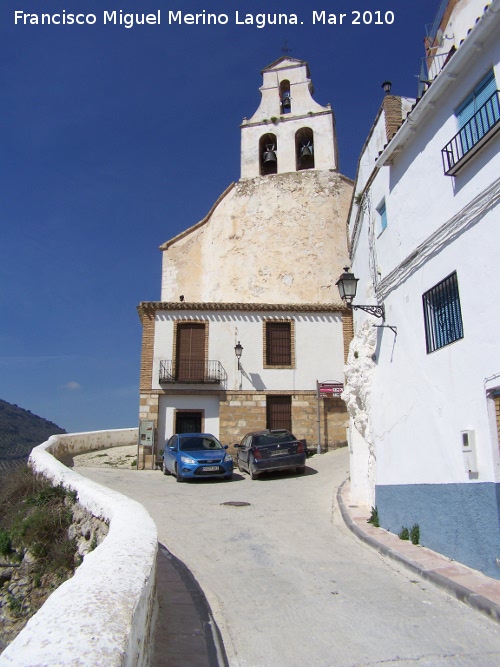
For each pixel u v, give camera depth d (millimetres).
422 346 8031
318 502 12273
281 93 32125
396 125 9734
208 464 16062
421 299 8086
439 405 7473
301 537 9055
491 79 6664
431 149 7969
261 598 5996
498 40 6473
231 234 28547
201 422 20547
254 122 30781
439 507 7402
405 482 8484
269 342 21531
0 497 14430
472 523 6574
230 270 28000
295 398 20969
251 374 20953
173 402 20562
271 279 27359
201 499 13070
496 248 6234
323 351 21516
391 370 9219
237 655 4492
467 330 6793
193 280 30000
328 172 28703
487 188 6379
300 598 5961
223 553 8102
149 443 19672
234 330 21312
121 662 2035
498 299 6164
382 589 6199
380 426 9625
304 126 30062
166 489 14727
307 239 27703
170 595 5816
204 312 21375
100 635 2133
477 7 8352
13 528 11523
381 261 9875
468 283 6793
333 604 5738
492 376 6227
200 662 4129
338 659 4387
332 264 27281
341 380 21250
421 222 8195
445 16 9406
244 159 30266
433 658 4379
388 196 9531
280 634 4941
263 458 16250
